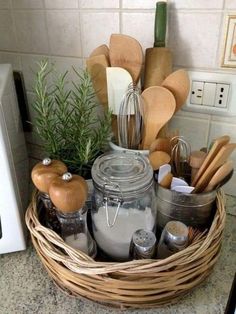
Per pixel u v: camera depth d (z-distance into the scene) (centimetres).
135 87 62
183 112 70
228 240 65
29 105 92
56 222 56
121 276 45
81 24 74
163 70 62
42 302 52
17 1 79
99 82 66
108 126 64
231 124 66
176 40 65
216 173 51
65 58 80
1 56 91
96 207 55
